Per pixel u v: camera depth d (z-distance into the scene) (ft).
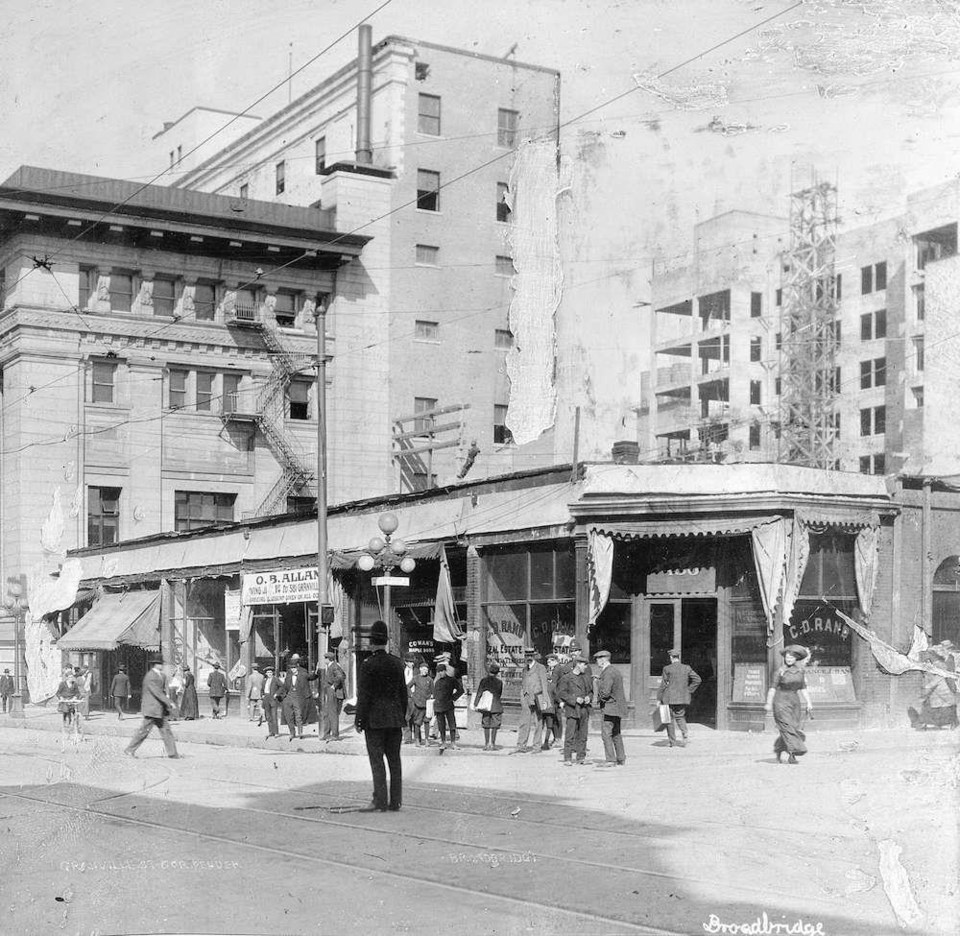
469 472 174.50
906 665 84.53
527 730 73.10
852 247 169.78
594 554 85.61
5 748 85.81
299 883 31.07
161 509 163.73
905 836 37.42
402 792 49.57
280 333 169.58
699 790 50.03
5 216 154.71
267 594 119.03
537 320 171.94
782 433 175.83
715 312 173.17
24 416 156.56
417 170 173.78
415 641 105.50
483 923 26.63
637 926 26.30
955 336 164.96
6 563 158.10
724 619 83.41
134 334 163.22
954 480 89.04
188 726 107.55
